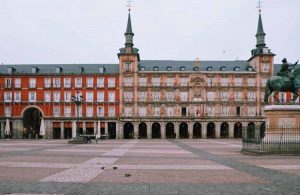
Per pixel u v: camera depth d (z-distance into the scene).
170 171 20.83
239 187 15.65
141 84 107.25
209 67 109.25
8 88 107.00
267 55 106.56
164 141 77.25
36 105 107.12
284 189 15.26
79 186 15.60
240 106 107.19
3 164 24.19
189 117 106.19
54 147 47.03
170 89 107.50
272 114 36.19
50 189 14.87
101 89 107.06
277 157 30.67
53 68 110.81
